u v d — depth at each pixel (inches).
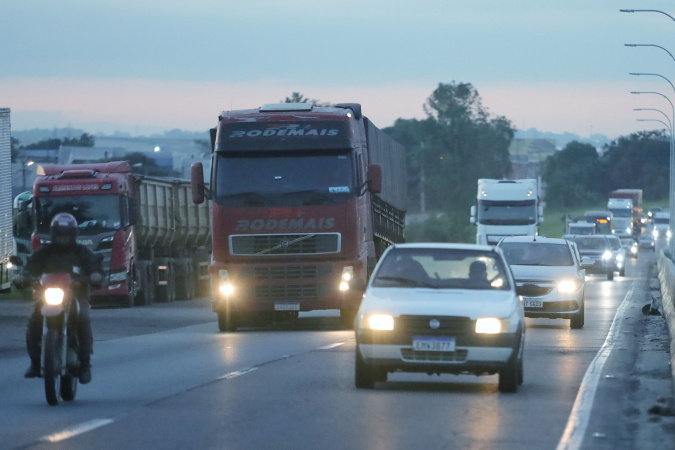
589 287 5413.4
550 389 1562.5
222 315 2743.6
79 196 3885.3
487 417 1286.9
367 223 2869.1
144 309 3895.2
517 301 1567.4
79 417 1282.0
